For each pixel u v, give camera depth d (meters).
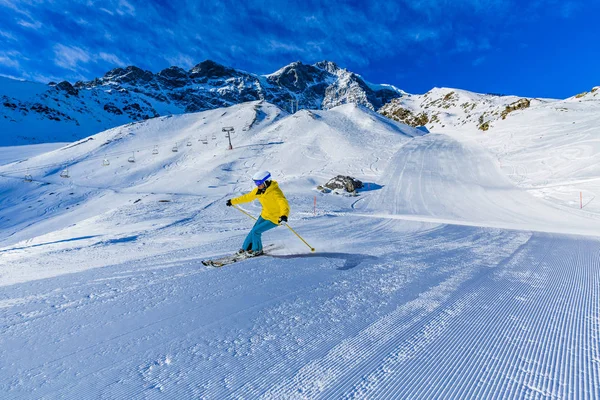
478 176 33.28
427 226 11.72
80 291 4.01
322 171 41.78
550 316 3.19
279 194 5.61
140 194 44.38
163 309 3.36
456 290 3.96
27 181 56.94
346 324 2.99
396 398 1.96
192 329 2.89
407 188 30.42
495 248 6.92
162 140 80.88
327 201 26.70
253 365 2.31
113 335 2.79
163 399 1.95
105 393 2.01
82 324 3.02
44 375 2.20
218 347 2.57
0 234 36.12
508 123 55.97
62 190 52.03
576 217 16.42
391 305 3.46
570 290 4.00
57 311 3.35
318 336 2.76
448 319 3.11
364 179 36.47
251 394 2.00
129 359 2.40
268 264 5.23
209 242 8.45
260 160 55.25
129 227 14.70
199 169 53.72
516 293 3.87
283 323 3.01
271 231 10.22
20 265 6.46
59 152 75.56
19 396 1.98
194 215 19.41
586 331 2.86
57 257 7.25
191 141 76.19
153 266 5.34
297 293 3.82
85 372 2.24
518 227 12.02
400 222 13.05
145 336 2.77
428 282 4.28
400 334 2.80
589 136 33.75
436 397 1.97
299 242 7.73
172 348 2.56
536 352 2.49
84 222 19.11
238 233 10.45
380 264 5.29
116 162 66.50
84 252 7.73
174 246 8.01
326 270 4.87
